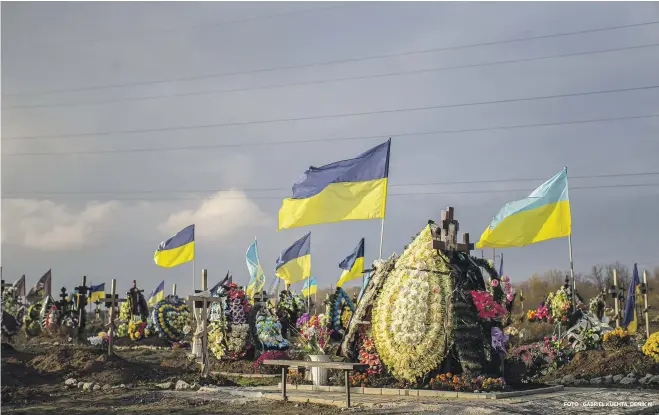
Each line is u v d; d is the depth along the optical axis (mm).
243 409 16156
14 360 24203
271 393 18359
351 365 15820
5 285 48469
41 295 48500
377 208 21703
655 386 19469
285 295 34719
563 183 24328
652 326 38125
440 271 18859
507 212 24312
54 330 40969
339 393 18438
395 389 18000
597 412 14430
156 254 31141
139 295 46656
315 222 22312
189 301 23297
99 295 55281
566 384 20672
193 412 15836
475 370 17984
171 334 41312
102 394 19547
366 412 14930
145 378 22672
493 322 18672
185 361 29094
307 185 22484
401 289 19141
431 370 18328
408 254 19812
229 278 31938
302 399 17266
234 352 27984
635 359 21641
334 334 27219
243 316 28547
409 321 18625
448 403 15828
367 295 20359
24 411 16562
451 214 19344
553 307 26281
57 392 20031
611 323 39250
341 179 22219
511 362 20266
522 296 47531
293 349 26734
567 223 24172
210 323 28875
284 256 35281
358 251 34438
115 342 41344
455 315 18328
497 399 16422
